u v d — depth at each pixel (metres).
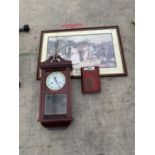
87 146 1.52
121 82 1.75
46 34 2.04
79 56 1.87
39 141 1.55
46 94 1.57
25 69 1.87
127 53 1.91
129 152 1.49
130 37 2.02
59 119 1.49
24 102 1.71
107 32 2.01
